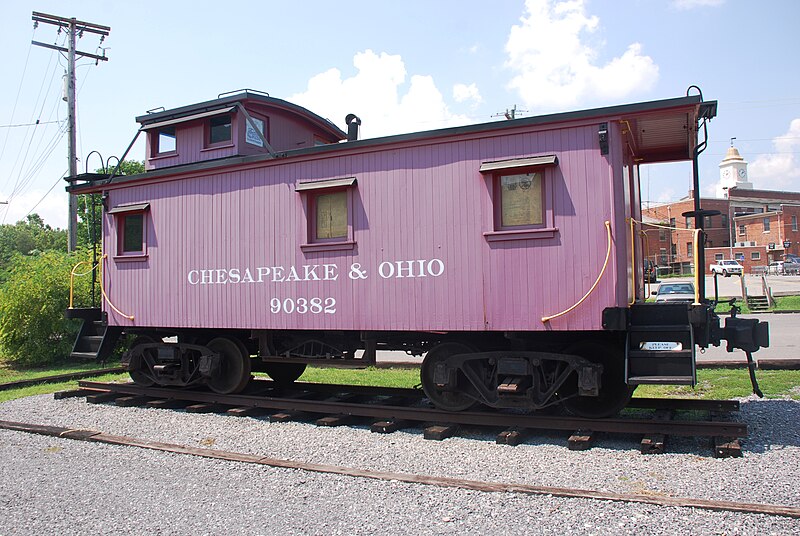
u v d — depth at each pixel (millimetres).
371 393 8812
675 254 56875
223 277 8594
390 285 7320
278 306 8109
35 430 7281
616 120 6293
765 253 55594
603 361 6676
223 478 5344
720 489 4656
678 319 6230
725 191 73438
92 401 9250
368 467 5652
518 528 4070
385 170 7422
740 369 10695
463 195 6949
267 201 8273
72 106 22031
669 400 7137
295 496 4840
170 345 9336
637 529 3969
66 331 14906
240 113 9148
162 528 4281
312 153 7809
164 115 9844
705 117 6715
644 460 5520
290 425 7500
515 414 7000
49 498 4969
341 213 7812
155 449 6344
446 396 7348
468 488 4848
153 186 9414
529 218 6699
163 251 9219
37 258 15969
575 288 6359
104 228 9953
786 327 17828
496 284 6738
